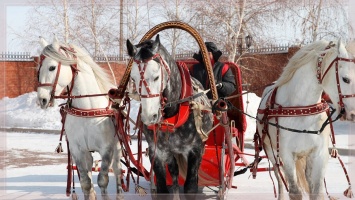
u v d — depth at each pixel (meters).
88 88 6.20
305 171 6.01
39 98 5.93
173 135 5.78
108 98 6.37
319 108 5.67
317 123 5.66
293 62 5.84
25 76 21.89
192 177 5.90
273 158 6.54
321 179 5.66
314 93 5.68
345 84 5.29
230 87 6.94
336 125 15.52
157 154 5.87
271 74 14.34
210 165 6.44
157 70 5.20
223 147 6.29
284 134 5.78
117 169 6.50
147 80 5.16
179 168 6.46
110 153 6.22
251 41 11.98
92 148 6.23
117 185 6.53
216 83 6.96
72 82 6.14
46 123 19.34
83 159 6.27
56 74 5.96
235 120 7.27
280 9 12.23
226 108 5.92
